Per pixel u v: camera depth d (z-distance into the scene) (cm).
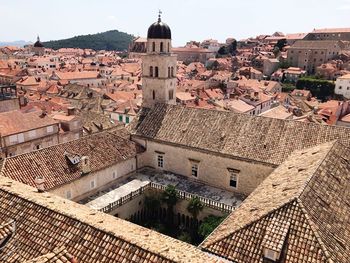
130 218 4828
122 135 5678
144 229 2477
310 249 2392
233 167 4850
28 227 2247
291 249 2431
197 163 5169
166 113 5747
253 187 4744
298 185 2980
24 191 2806
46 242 2125
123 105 10450
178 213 4909
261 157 4588
